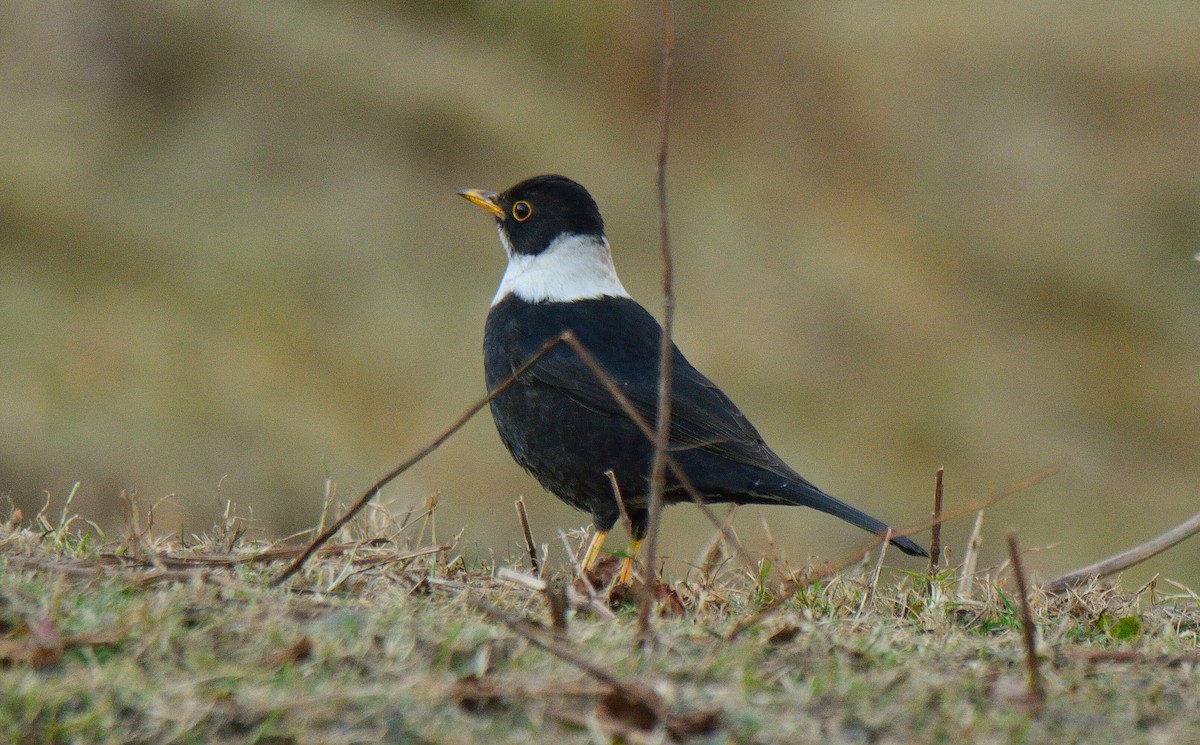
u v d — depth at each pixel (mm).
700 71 23484
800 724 4359
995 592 6430
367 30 21484
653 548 5090
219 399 15086
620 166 21094
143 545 6191
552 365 7871
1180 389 20078
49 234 16922
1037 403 19156
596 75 22953
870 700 4559
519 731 4266
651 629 5129
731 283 19453
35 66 19281
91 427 14164
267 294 16984
